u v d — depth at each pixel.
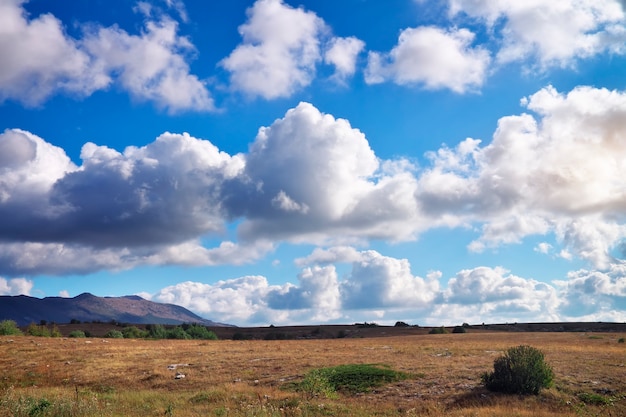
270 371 34.19
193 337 87.62
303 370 33.28
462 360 35.22
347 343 62.78
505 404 22.50
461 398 23.84
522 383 24.17
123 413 20.05
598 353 38.09
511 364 24.73
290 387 28.23
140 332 83.44
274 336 103.19
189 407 22.22
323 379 26.98
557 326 118.88
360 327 131.88
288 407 21.88
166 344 59.34
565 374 27.95
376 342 64.25
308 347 53.72
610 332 94.81
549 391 24.19
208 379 32.31
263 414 19.12
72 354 44.91
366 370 30.27
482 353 40.22
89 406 19.64
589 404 22.77
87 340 62.47
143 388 30.95
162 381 32.53
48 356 43.59
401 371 30.66
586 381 26.19
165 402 23.94
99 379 34.00
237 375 33.41
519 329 116.94
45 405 19.23
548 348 43.28
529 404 22.56
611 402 22.22
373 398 25.19
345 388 27.39
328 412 21.09
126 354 45.09
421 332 109.94
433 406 22.42
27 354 44.62
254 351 48.09
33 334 71.19
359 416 20.66
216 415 19.58
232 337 109.25
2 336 61.75
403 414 21.33
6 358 42.66
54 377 35.12
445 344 54.09
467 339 67.69
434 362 34.59
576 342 55.72
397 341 66.19
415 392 25.83
